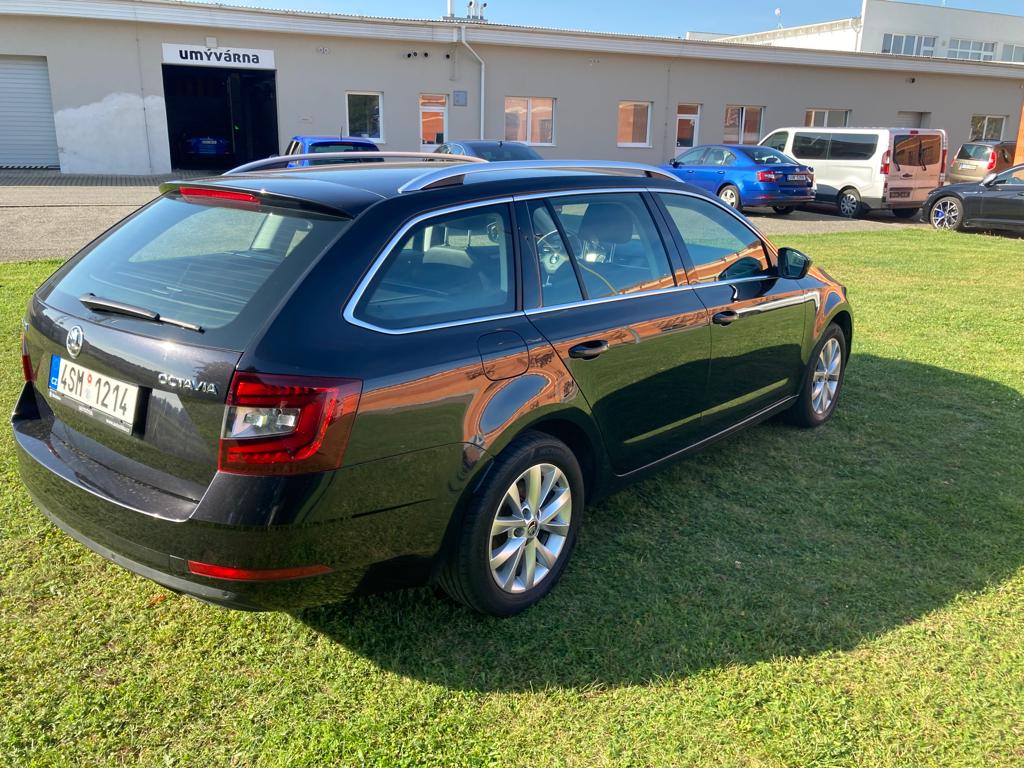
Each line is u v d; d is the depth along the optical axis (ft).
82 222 44.19
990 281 33.96
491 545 9.56
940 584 10.94
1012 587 10.90
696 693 8.79
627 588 10.73
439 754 7.88
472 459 9.05
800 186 60.90
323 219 8.78
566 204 11.07
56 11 67.72
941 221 55.57
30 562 10.89
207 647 9.32
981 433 16.58
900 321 26.53
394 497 8.43
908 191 63.21
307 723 8.21
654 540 12.00
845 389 19.43
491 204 10.05
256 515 7.60
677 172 65.05
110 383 8.57
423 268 9.10
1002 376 20.47
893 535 12.25
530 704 8.57
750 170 59.62
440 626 9.84
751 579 10.98
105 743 7.89
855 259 39.68
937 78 105.19
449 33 78.48
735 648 9.53
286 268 8.30
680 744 8.07
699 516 12.79
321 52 76.02
